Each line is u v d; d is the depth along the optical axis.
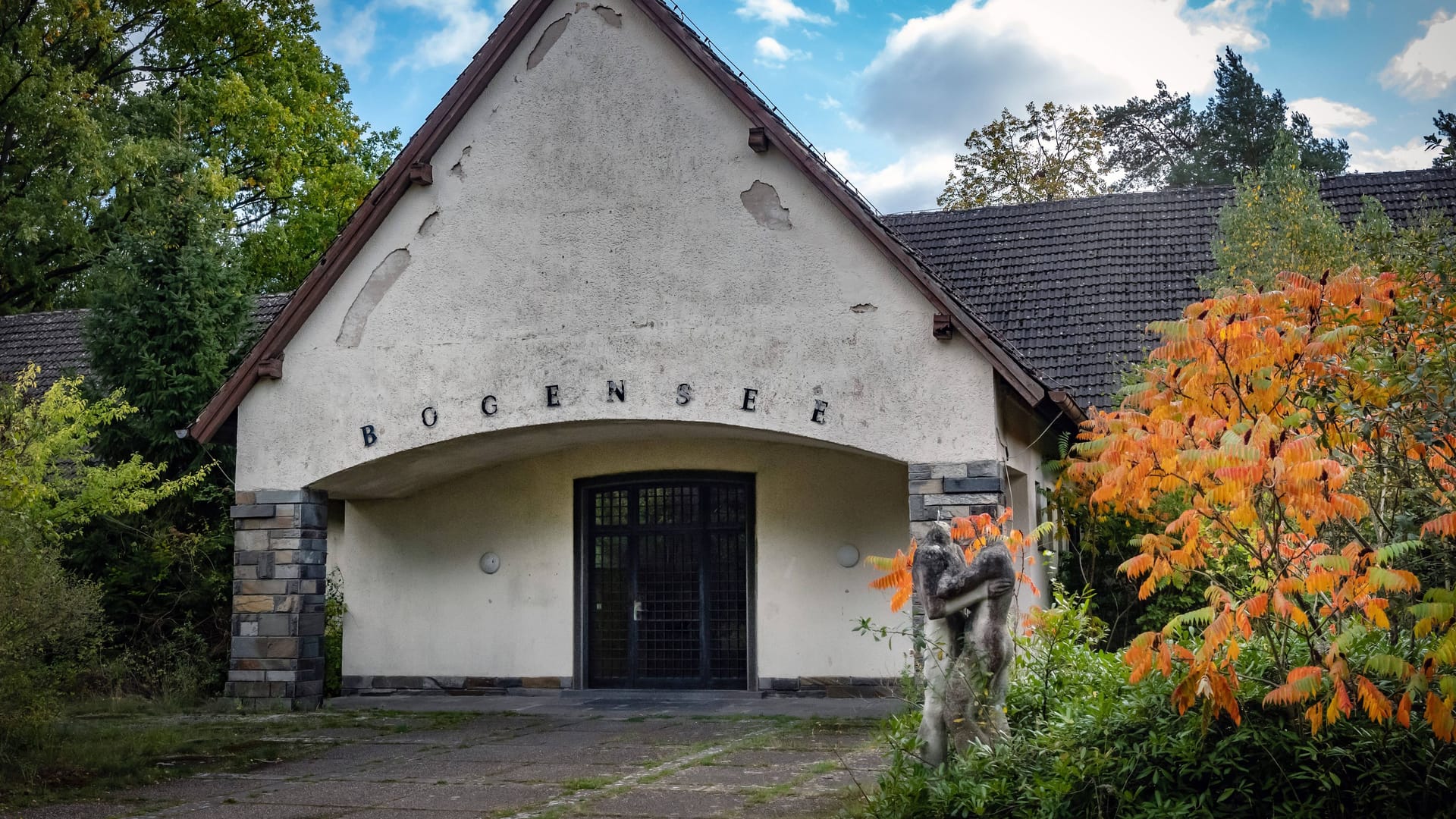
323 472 14.64
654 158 13.91
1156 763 6.80
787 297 13.29
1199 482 7.09
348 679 16.72
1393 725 6.51
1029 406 12.48
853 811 7.71
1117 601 11.90
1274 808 6.42
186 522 17.20
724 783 9.24
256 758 10.97
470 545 16.62
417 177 14.48
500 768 10.23
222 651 16.27
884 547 15.02
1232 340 7.22
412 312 14.55
